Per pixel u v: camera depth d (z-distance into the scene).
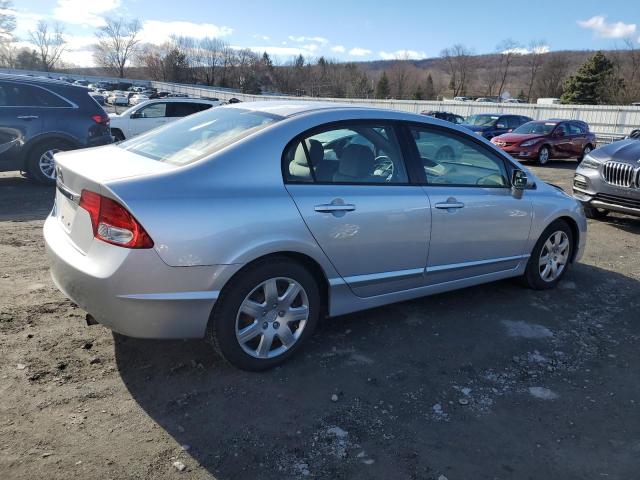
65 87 8.55
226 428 2.68
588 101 61.06
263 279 3.05
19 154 8.23
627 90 50.88
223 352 3.04
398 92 88.56
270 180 3.09
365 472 2.44
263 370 3.21
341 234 3.30
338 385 3.13
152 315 2.77
